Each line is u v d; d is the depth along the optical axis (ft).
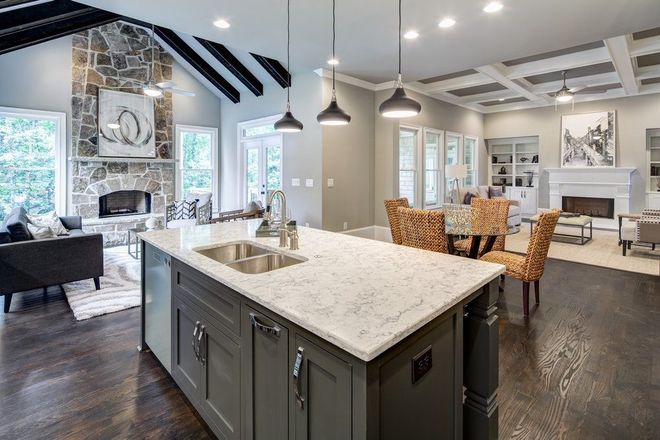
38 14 14.80
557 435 6.17
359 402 3.53
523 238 24.23
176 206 21.36
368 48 15.67
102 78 21.09
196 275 6.31
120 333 10.09
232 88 24.61
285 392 4.42
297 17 12.64
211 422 5.99
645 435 6.15
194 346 6.32
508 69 20.76
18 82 18.51
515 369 8.23
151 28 20.31
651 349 9.08
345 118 8.87
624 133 26.23
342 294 4.77
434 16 12.46
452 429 4.93
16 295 13.01
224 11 12.19
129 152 22.17
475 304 5.52
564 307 11.93
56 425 6.46
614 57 17.46
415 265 6.20
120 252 19.52
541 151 30.12
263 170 23.62
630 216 19.58
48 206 19.85
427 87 24.09
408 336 4.01
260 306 4.77
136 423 6.53
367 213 22.50
